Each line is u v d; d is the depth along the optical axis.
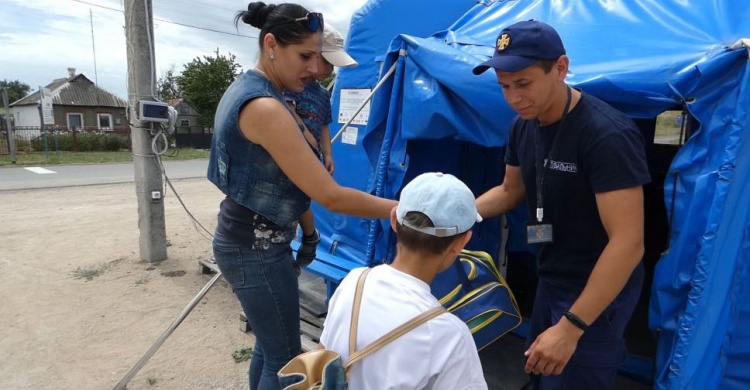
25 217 7.82
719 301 2.05
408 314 1.23
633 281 1.84
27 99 39.25
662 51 2.27
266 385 2.06
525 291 3.86
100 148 24.92
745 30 2.18
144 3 5.03
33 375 3.22
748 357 2.14
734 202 1.97
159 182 5.47
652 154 5.09
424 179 1.33
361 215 1.89
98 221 7.55
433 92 2.71
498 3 3.51
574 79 2.27
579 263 1.84
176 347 3.61
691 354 2.04
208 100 35.44
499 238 3.46
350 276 1.41
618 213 1.57
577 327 1.63
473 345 1.26
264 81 1.80
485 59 2.56
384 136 3.10
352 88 3.87
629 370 3.02
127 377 2.95
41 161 17.19
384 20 3.74
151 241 5.48
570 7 3.00
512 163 2.09
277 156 1.75
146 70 5.11
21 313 4.15
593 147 1.60
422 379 1.19
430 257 1.31
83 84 39.97
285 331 2.06
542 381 2.05
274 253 1.97
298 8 1.78
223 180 1.89
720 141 1.98
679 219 2.08
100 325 3.95
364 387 1.23
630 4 2.77
